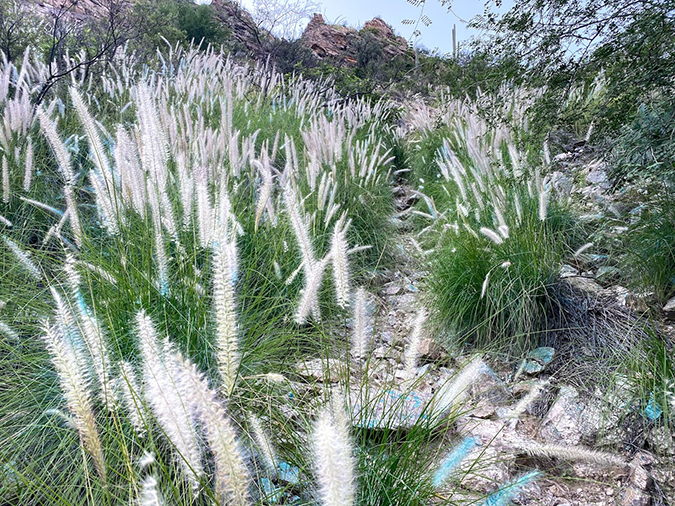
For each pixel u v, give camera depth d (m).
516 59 4.94
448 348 3.79
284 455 2.11
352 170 6.18
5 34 7.71
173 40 11.30
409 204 7.72
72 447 2.09
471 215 5.10
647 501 2.40
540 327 3.81
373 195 6.29
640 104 4.34
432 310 4.19
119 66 8.22
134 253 2.97
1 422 2.20
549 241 4.54
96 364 1.58
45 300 2.89
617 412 2.92
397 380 3.14
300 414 2.25
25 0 9.65
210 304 2.76
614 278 4.36
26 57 4.77
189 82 7.57
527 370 3.46
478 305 3.95
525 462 2.68
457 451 1.95
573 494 2.48
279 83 10.38
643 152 4.37
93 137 2.78
